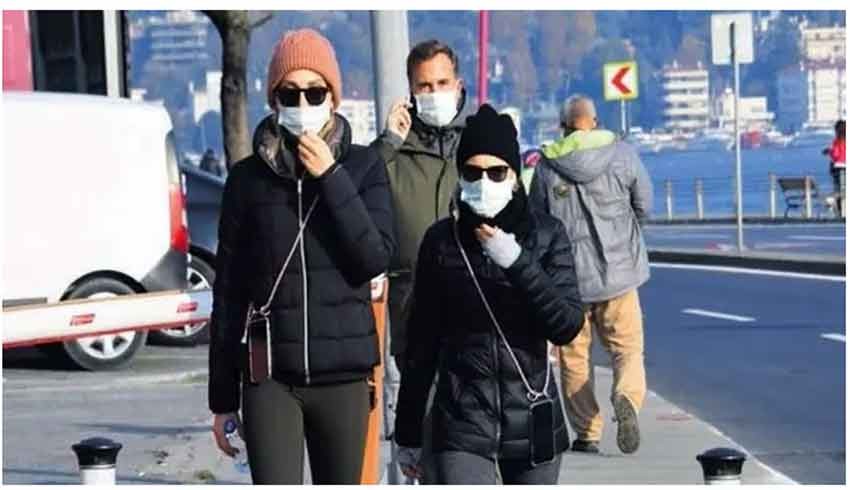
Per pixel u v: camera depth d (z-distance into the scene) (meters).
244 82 52.47
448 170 18.73
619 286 25.72
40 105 36.19
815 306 48.50
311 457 15.54
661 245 75.94
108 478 15.27
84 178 36.47
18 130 36.03
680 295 53.44
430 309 15.52
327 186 15.06
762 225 93.38
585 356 26.02
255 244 15.27
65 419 29.78
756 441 27.44
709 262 66.38
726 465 14.73
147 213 36.88
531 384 15.34
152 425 28.81
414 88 18.77
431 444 15.46
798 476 24.64
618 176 25.84
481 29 58.94
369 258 15.15
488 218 15.16
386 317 20.05
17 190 35.97
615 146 25.91
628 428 25.47
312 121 15.19
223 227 15.41
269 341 15.16
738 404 31.19
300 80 15.21
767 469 24.47
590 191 25.88
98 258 36.50
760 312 47.47
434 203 18.66
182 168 42.59
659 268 65.25
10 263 35.91
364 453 15.69
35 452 26.41
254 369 15.17
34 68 46.94
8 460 25.73
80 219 36.41
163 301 35.28
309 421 15.41
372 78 22.20
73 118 36.41
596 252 25.83
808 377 34.53
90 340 35.78
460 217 15.34
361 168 15.48
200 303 35.69
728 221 98.56
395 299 18.78
